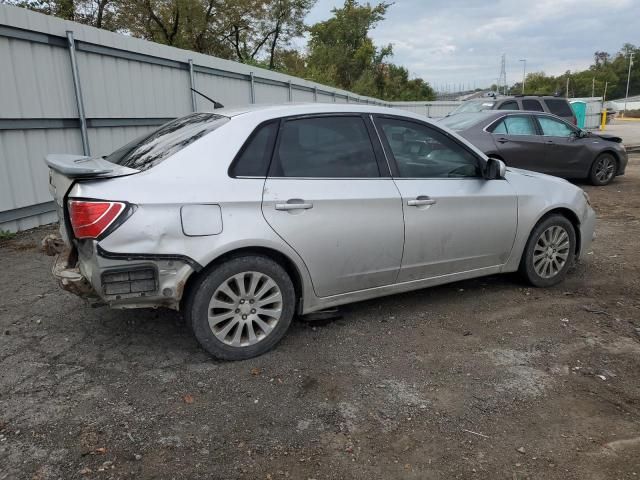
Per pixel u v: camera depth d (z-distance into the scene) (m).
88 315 4.28
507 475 2.54
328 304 3.90
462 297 4.80
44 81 7.00
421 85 65.81
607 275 5.45
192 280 3.39
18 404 3.03
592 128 27.25
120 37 8.35
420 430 2.86
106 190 3.08
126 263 3.11
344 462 2.61
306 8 34.44
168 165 3.30
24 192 6.82
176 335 3.94
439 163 4.32
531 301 4.71
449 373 3.46
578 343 3.90
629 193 10.46
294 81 16.56
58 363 3.52
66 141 7.46
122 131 8.65
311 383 3.31
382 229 3.90
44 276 5.23
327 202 3.66
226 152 3.44
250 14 30.00
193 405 3.05
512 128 10.27
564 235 5.02
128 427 2.84
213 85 11.38
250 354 3.59
